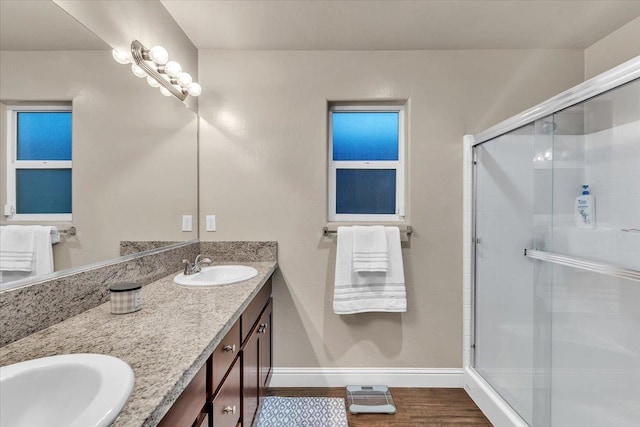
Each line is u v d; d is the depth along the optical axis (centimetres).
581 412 160
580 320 162
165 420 69
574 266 158
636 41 182
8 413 63
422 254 212
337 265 201
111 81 131
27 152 94
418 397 201
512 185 183
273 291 212
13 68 90
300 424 176
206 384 96
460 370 212
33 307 94
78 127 114
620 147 145
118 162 136
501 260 191
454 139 211
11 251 89
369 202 228
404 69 212
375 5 169
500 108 211
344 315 212
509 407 172
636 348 145
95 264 121
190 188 202
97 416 50
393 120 227
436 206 211
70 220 110
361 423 177
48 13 102
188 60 199
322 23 184
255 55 212
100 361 71
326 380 212
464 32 193
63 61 108
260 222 212
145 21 155
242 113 212
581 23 185
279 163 212
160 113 169
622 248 144
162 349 82
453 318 212
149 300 127
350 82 212
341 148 228
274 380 212
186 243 197
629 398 148
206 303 123
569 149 160
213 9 173
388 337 212
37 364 69
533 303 176
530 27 188
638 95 126
